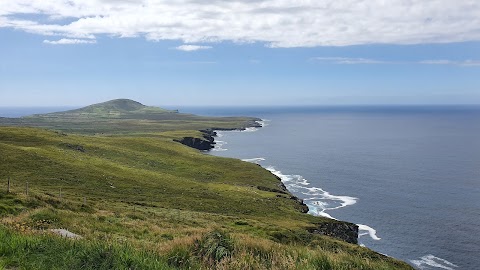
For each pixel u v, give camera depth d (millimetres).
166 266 10859
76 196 54250
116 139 154750
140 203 58844
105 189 70125
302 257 12398
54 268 10148
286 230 47469
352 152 199500
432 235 73625
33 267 10156
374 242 70188
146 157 124875
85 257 10969
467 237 72375
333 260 12148
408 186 117312
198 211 61594
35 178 67250
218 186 95375
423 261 61625
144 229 28047
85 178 74938
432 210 90812
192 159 137000
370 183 122312
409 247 67750
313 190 113188
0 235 12766
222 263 11625
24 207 29391
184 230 28141
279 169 150000
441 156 181625
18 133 117188
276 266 11539
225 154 196750
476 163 159750
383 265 13094
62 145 110625
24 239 12234
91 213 36250
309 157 182875
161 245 14375
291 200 90562
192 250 12930
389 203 97500
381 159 174375
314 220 70125
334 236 64500
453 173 138125
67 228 23016
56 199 37125
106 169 90062
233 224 48250
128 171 93562
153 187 80500
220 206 70812
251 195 87688
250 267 11406
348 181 125938
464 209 91250
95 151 116062
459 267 59188
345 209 92000
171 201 68062
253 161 171000
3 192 31953
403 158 176750
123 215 37719
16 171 70188
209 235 13734
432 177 131125
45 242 12320
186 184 91688
